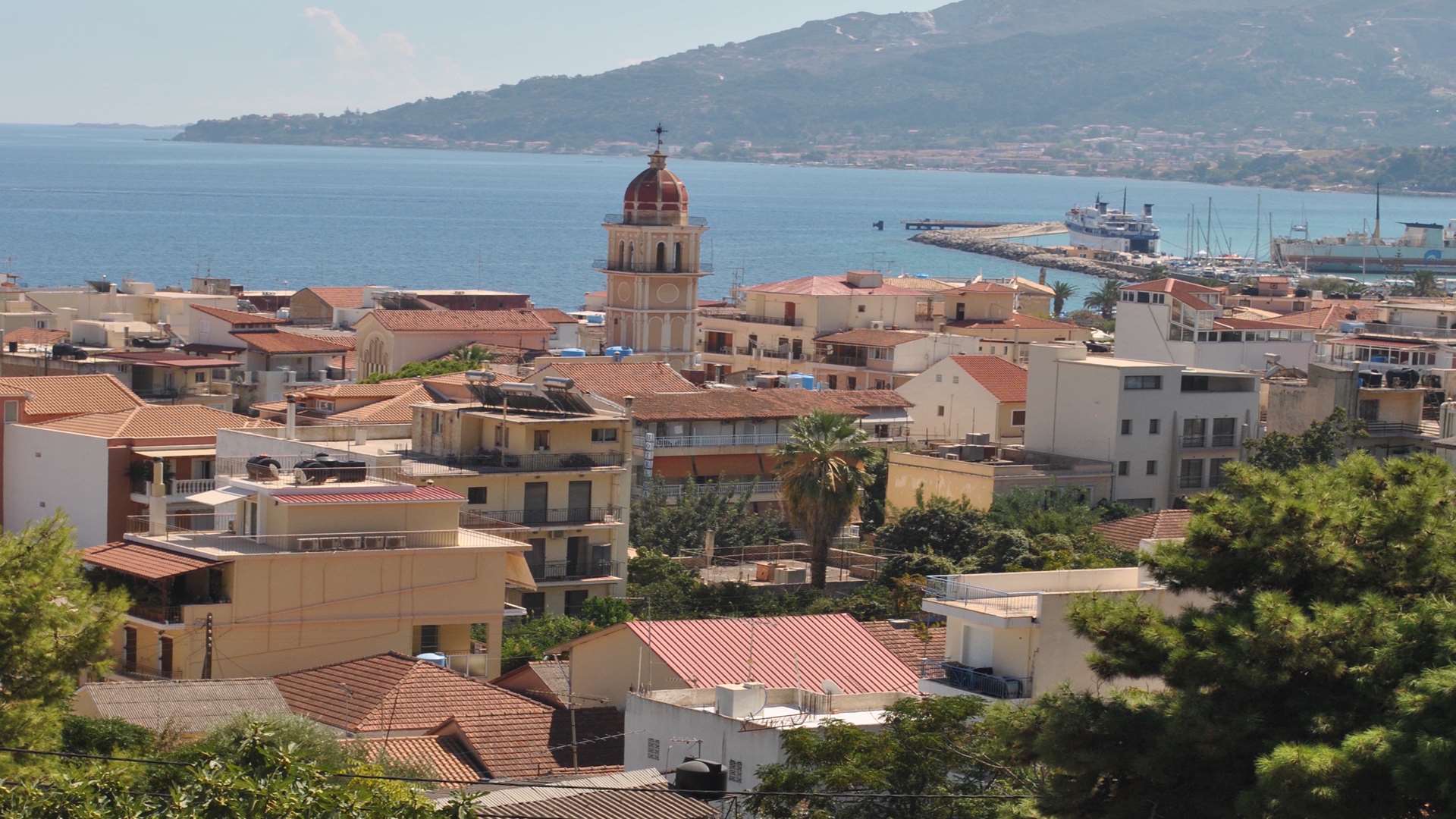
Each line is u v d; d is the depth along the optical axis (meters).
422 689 103.31
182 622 118.69
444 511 128.38
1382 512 72.56
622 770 93.56
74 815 57.09
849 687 99.81
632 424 176.25
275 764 59.91
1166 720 67.44
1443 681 62.41
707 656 102.00
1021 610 94.31
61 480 167.62
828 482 172.75
